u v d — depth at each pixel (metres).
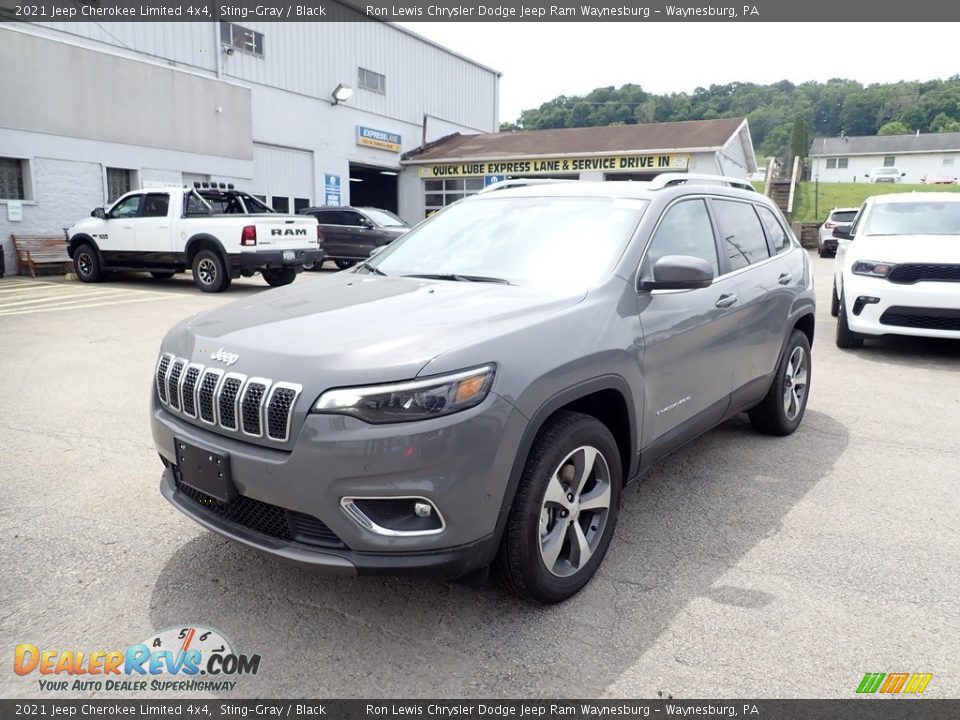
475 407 2.52
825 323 10.25
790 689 2.47
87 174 16.95
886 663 2.61
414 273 3.79
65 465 4.47
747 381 4.44
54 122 16.19
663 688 2.48
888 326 7.67
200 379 2.79
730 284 4.14
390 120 28.02
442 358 2.52
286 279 14.83
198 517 2.88
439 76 30.48
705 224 4.15
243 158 21.08
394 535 2.50
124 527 3.63
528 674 2.55
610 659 2.63
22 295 12.62
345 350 2.60
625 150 24.45
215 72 20.95
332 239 18.36
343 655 2.65
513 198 4.21
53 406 5.75
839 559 3.38
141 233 13.84
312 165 24.84
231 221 12.94
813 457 4.77
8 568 3.22
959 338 7.37
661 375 3.45
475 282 3.50
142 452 4.72
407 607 2.96
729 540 3.57
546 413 2.73
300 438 2.49
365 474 2.44
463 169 27.72
